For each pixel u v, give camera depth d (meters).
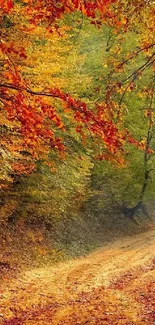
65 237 24.11
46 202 19.88
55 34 12.20
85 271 18.48
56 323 10.77
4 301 12.77
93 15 4.89
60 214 23.77
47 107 5.44
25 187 17.89
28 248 19.67
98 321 10.66
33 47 12.97
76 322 10.74
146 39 7.69
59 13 5.38
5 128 11.96
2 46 5.63
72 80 16.45
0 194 17.50
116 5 7.16
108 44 17.23
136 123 24.20
